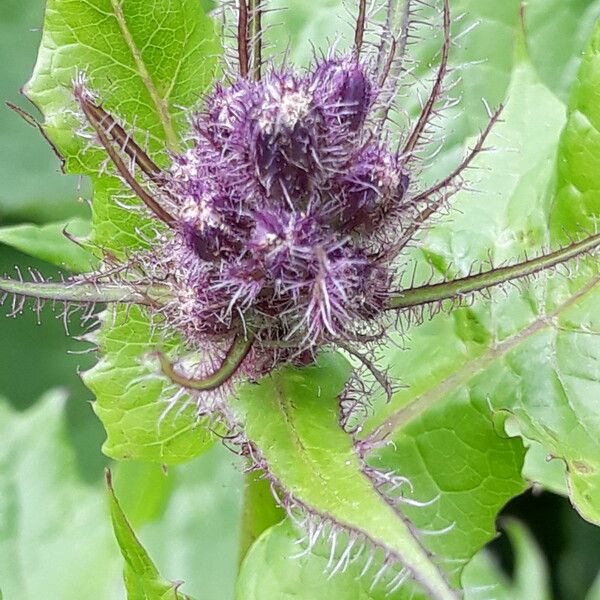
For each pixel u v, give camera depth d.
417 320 0.23
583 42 0.31
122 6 0.25
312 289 0.22
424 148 0.24
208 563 0.32
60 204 0.37
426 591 0.21
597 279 0.26
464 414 0.26
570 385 0.26
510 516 0.35
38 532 0.32
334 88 0.22
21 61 0.38
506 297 0.27
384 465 0.26
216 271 0.22
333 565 0.24
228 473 0.33
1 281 0.22
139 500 0.30
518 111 0.27
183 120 0.25
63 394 0.34
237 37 0.24
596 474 0.25
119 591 0.32
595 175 0.26
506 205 0.27
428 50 0.30
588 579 0.35
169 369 0.21
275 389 0.23
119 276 0.23
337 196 0.22
